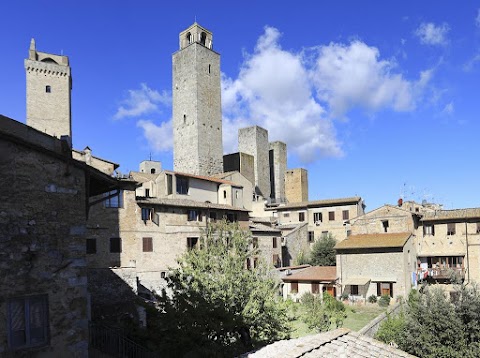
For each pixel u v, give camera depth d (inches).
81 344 427.8
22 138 398.3
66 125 2504.9
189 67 2965.1
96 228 1336.1
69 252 432.1
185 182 2027.6
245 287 780.0
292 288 1861.5
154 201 1519.4
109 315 820.6
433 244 1936.5
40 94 2449.6
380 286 1708.9
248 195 2701.8
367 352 424.5
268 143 3695.9
